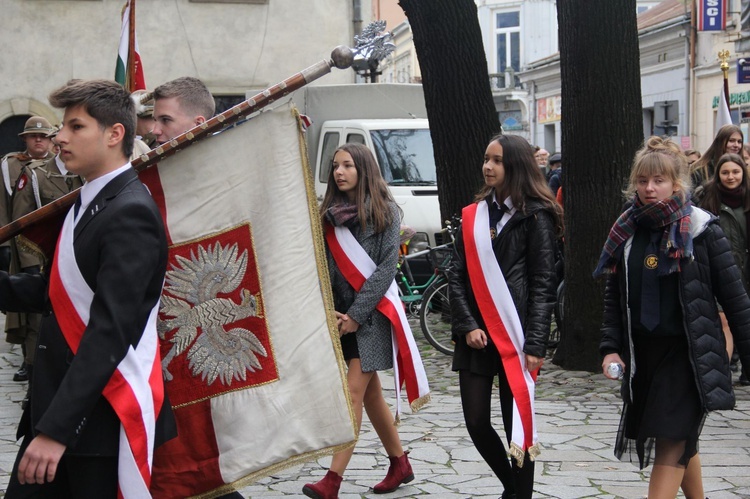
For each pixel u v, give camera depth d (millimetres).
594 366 8336
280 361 3424
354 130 13016
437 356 9438
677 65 27688
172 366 3348
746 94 23984
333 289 5062
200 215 3410
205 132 3287
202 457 3350
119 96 3047
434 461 5746
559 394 7562
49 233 3176
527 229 4527
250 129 3441
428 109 10211
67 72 18031
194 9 18469
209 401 3369
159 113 3852
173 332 3359
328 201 5109
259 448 3373
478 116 10078
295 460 3404
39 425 2783
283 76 18891
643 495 5027
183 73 18516
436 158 10258
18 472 2828
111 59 18188
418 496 5090
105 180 3018
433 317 9984
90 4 18047
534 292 4504
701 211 4066
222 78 18656
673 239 3975
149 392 2992
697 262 4000
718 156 8203
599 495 5031
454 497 5059
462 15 9984
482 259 4535
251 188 3439
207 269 3396
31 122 8047
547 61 36781
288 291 3449
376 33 3434
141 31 18297
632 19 8180
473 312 4633
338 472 4953
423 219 12141
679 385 4020
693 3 26250
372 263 5000
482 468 5594
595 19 8125
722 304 4066
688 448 4012
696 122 26906
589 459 5727
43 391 2994
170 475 3346
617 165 8188
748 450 5906
